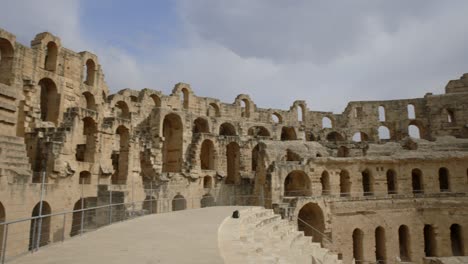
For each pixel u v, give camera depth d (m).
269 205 51.25
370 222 53.72
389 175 63.03
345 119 77.81
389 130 75.94
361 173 57.41
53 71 44.41
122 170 45.38
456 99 71.25
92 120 41.66
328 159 56.19
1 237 26.55
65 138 36.41
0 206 27.09
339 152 69.44
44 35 43.47
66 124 38.38
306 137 76.31
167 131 60.16
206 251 14.85
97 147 41.53
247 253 14.95
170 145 59.25
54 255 14.45
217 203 57.19
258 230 24.50
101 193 37.72
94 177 40.56
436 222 54.31
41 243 32.06
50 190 33.31
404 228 55.84
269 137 68.25
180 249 15.34
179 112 58.09
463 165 57.22
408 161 58.03
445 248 53.12
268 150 57.88
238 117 70.94
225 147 61.56
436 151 59.94
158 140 54.22
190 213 33.44
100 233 20.36
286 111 76.06
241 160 62.88
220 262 12.75
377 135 75.19
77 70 47.94
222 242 17.34
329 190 55.94
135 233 20.28
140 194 46.38
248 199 60.88
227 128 70.75
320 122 78.19
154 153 50.28
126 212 35.56
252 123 70.81
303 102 78.19
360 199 54.31
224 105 69.75
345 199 53.47
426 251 56.75
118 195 36.50
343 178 59.09
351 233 52.56
